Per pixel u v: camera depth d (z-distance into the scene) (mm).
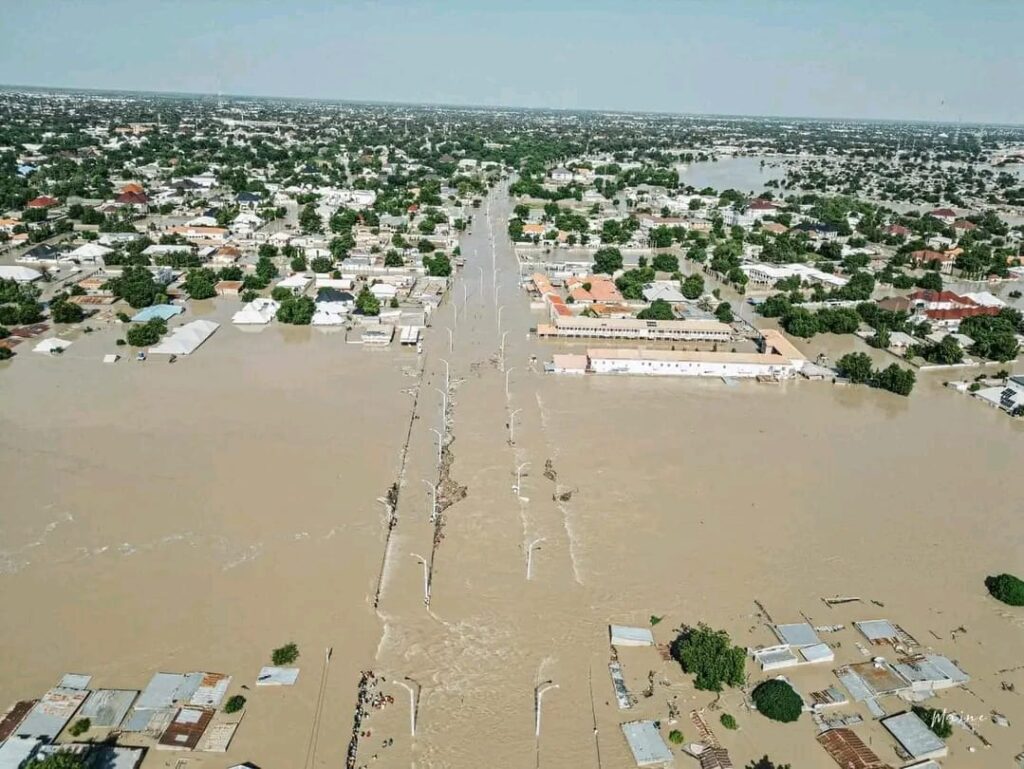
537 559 77438
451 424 106562
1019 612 73250
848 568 78625
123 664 61844
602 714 59375
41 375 119125
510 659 64500
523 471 94375
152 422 103750
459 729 57438
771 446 105750
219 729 56031
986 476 99625
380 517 83438
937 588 76188
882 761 55875
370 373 125312
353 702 59469
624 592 73250
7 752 51844
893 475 98812
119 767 52000
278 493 87188
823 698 61625
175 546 77062
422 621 68250
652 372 131625
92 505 83500
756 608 71938
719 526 84938
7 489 85688
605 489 91375
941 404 125500
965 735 58844
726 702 61062
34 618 66438
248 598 70188
